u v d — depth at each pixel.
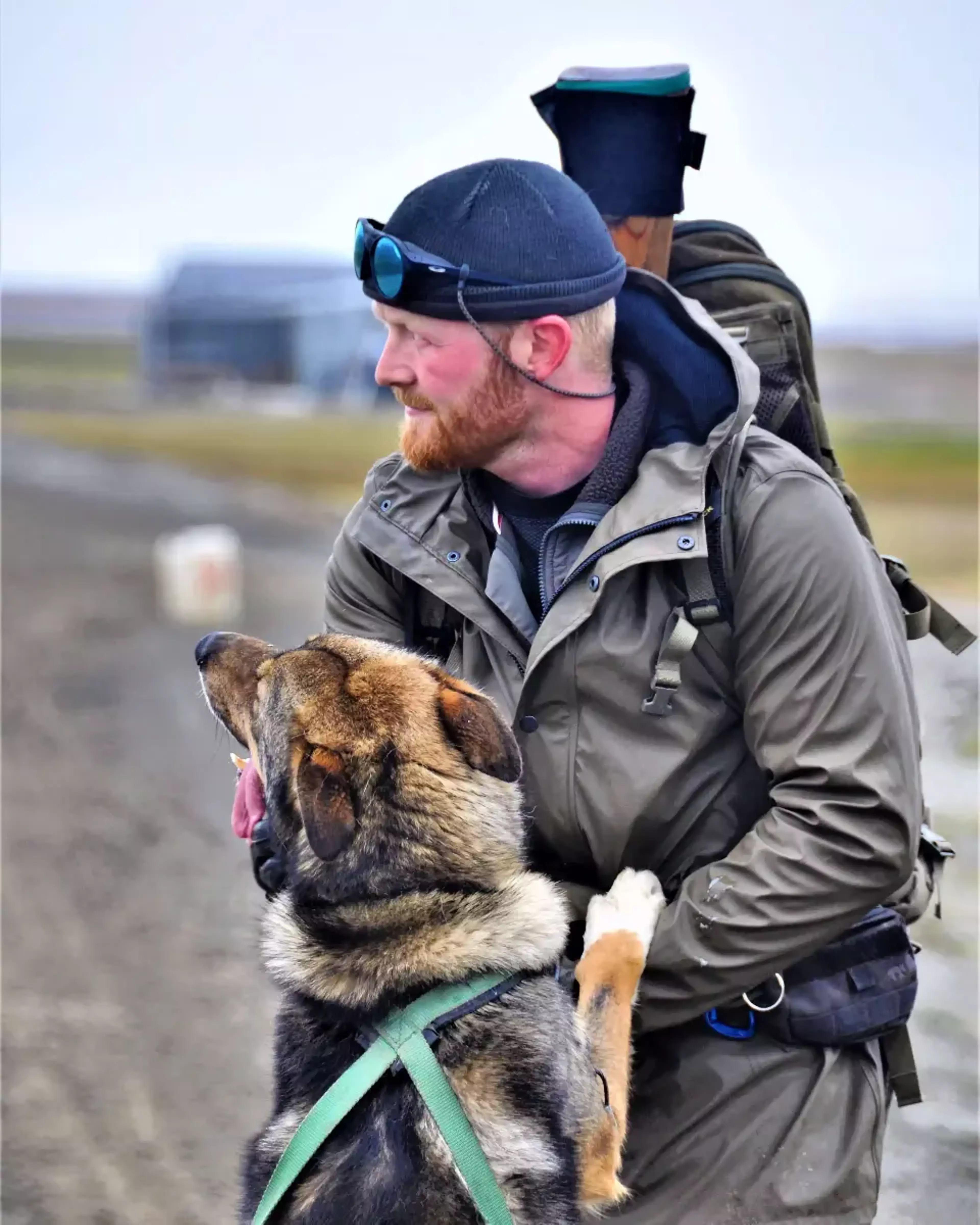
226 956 5.96
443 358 2.25
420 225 2.23
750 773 2.32
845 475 2.71
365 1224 2.02
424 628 2.58
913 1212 3.64
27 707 10.23
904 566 2.55
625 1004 2.23
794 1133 2.32
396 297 2.23
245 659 2.63
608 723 2.27
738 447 2.23
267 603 13.48
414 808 2.29
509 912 2.27
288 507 20.50
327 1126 2.10
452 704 2.33
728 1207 2.32
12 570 16.11
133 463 26.28
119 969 5.78
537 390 2.26
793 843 2.14
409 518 2.43
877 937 2.37
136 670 11.32
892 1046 2.49
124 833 7.50
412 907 2.25
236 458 25.31
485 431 2.28
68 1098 4.74
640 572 2.24
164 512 20.47
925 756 7.16
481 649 2.46
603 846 2.32
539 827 2.38
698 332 2.33
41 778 8.45
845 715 2.13
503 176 2.23
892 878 2.14
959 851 5.96
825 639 2.13
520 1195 2.06
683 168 2.84
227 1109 4.68
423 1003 2.18
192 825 7.70
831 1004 2.33
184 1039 5.18
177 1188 4.17
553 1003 2.24
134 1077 4.91
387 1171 2.06
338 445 26.11
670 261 2.92
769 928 2.15
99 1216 4.02
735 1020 2.37
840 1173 2.31
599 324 2.28
